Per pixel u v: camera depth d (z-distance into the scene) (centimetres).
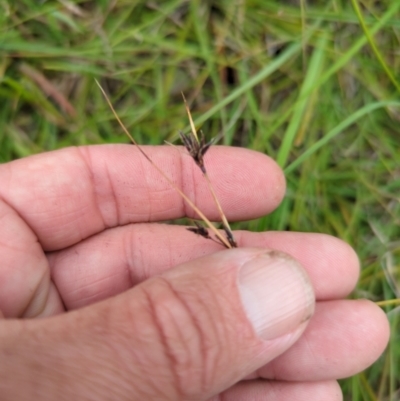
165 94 22
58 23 23
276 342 14
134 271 19
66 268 19
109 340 13
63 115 23
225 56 23
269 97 23
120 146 19
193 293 14
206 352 14
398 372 21
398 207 22
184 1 22
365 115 22
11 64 22
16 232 17
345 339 18
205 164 19
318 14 22
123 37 22
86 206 19
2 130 22
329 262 18
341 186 22
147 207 19
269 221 22
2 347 13
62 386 13
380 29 23
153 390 14
